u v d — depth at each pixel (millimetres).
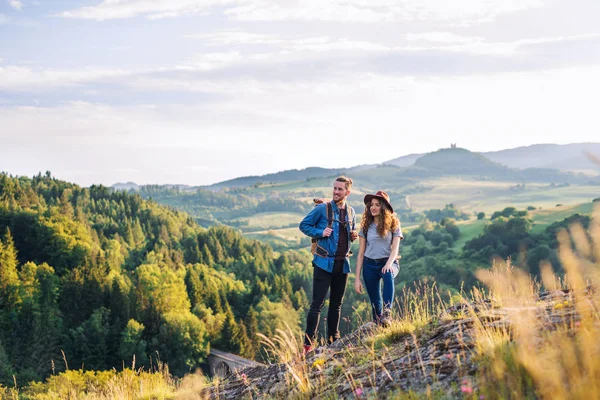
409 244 144500
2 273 79500
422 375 3928
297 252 178125
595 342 2992
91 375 21359
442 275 91750
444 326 4723
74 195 179500
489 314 4578
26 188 155375
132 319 75562
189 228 168750
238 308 106812
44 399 8477
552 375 2682
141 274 88688
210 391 5965
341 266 6441
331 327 6465
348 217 6496
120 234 150750
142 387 6984
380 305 6227
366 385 4191
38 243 106750
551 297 4664
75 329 78500
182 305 86562
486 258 103062
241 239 157875
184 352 75688
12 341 69000
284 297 104312
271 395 5027
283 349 5738
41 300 83875
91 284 85000
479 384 3246
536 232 109938
